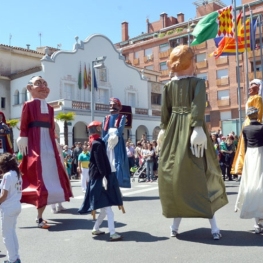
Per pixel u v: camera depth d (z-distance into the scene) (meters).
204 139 5.64
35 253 5.39
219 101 48.56
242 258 4.79
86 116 33.59
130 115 13.00
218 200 6.02
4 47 37.03
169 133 6.00
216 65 49.03
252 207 6.05
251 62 44.50
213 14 19.41
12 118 36.88
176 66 5.99
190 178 5.71
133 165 18.23
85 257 5.12
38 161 7.52
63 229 6.94
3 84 36.97
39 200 7.19
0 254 5.41
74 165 20.81
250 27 21.45
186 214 5.70
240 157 7.30
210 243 5.56
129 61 58.31
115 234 5.95
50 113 8.00
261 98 7.66
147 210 8.59
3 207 4.70
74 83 36.28
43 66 34.12
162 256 5.00
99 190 6.05
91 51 37.97
